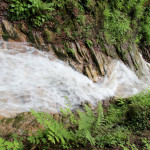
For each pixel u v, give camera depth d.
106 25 7.14
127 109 4.02
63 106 3.86
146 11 11.99
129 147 2.58
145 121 3.48
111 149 2.49
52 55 4.96
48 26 5.02
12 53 3.98
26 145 2.22
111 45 7.70
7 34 4.09
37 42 4.69
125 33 8.98
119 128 3.31
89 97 4.82
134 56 9.29
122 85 7.10
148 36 11.72
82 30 6.02
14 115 2.86
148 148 2.42
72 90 4.52
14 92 3.34
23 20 4.50
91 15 6.58
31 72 3.99
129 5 9.23
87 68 5.70
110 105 5.16
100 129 2.97
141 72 9.44
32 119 2.85
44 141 2.12
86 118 2.66
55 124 2.20
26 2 4.44
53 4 4.80
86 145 2.49
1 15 4.07
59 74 4.55
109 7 7.75
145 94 4.80
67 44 5.43
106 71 6.57
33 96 3.57
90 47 6.20
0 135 2.25
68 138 2.28
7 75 3.50
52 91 4.03
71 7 5.73
